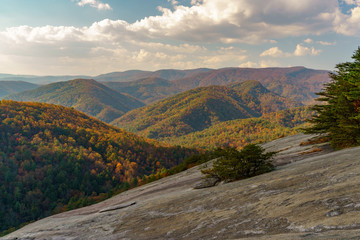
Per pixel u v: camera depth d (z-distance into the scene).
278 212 4.18
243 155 10.04
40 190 131.38
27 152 162.12
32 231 10.40
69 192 135.12
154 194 13.60
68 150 181.25
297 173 6.72
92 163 173.25
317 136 15.05
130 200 13.84
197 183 12.17
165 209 7.57
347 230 2.63
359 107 10.67
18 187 128.88
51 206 120.25
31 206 119.75
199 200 7.35
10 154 160.75
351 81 11.45
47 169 152.50
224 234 4.04
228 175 10.25
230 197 6.46
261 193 5.79
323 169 6.14
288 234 3.10
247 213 4.73
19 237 10.10
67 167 158.25
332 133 12.12
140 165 190.12
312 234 2.87
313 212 3.61
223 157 11.00
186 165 30.03
